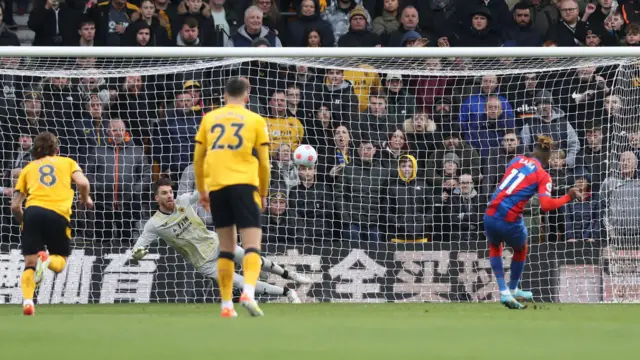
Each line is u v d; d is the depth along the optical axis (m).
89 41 51.06
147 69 45.56
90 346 17.52
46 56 42.66
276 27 53.31
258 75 48.31
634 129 46.62
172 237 41.38
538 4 54.62
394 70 45.97
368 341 18.83
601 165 46.47
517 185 35.09
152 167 46.75
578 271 44.28
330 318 27.23
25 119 47.28
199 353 16.09
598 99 48.22
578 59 47.31
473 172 46.59
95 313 33.75
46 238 33.44
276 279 44.16
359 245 44.78
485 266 44.69
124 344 17.91
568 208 45.66
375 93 48.03
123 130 46.09
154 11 52.19
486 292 44.59
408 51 42.56
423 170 46.78
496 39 52.28
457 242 44.84
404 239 45.69
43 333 20.94
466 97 47.94
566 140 47.22
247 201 26.83
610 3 53.50
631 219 44.91
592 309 35.41
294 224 45.31
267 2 53.25
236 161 27.00
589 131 46.84
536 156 35.44
